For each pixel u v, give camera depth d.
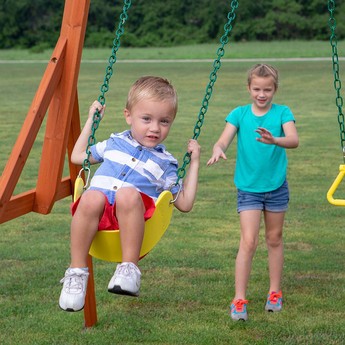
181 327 5.81
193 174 4.83
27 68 50.94
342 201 5.36
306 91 29.72
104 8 80.00
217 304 6.37
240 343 5.46
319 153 15.22
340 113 5.98
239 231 9.08
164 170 4.75
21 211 5.14
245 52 63.50
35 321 5.98
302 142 16.77
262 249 8.23
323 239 8.62
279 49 68.38
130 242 4.32
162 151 4.80
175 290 6.74
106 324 5.91
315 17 78.06
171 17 79.44
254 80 6.14
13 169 4.88
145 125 4.57
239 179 6.20
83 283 4.39
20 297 6.58
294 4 78.25
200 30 78.88
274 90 6.17
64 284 4.39
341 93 28.64
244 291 6.03
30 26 81.81
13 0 80.38
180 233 8.96
